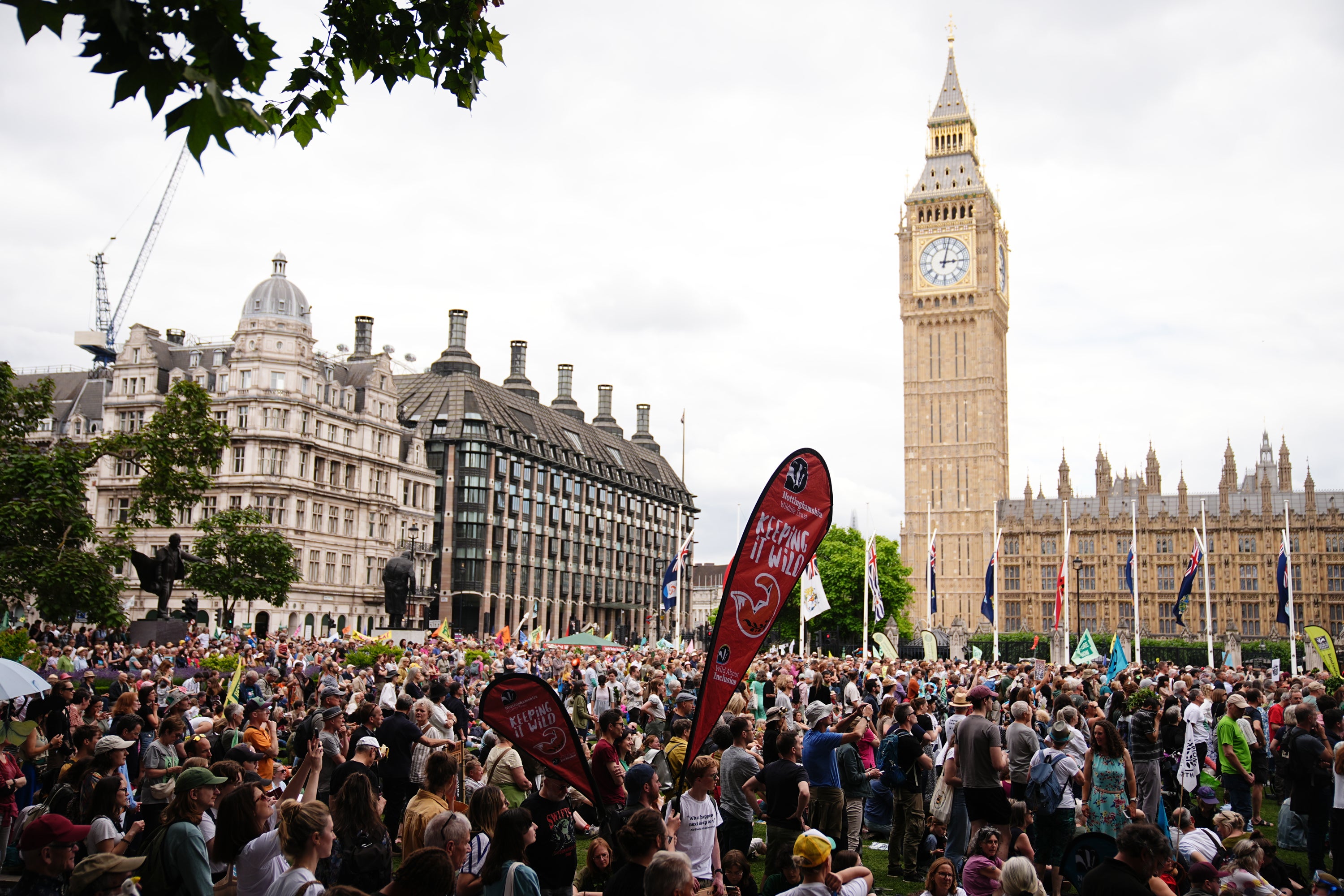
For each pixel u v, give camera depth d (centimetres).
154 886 998
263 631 9256
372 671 3173
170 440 5875
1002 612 14450
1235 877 1248
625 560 16438
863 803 1941
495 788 1152
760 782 1575
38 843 970
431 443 12444
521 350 16912
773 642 12888
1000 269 15700
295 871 916
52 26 588
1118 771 1526
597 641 5759
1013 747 1623
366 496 10681
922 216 15062
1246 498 14112
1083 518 14300
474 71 1081
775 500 1254
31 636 4497
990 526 14375
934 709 2816
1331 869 1725
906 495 14762
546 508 14000
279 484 9500
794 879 1145
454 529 12250
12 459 5247
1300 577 13288
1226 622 13525
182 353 10500
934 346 14875
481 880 994
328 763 1734
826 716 1633
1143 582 13950
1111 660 4281
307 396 9869
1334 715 1717
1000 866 1235
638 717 2916
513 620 12950
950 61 15412
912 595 13950
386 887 886
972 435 14600
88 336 12762
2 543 5025
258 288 9850
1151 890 1027
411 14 1056
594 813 1714
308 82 1016
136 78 643
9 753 1540
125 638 5078
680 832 1230
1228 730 2089
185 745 1502
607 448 16762
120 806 1219
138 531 9656
